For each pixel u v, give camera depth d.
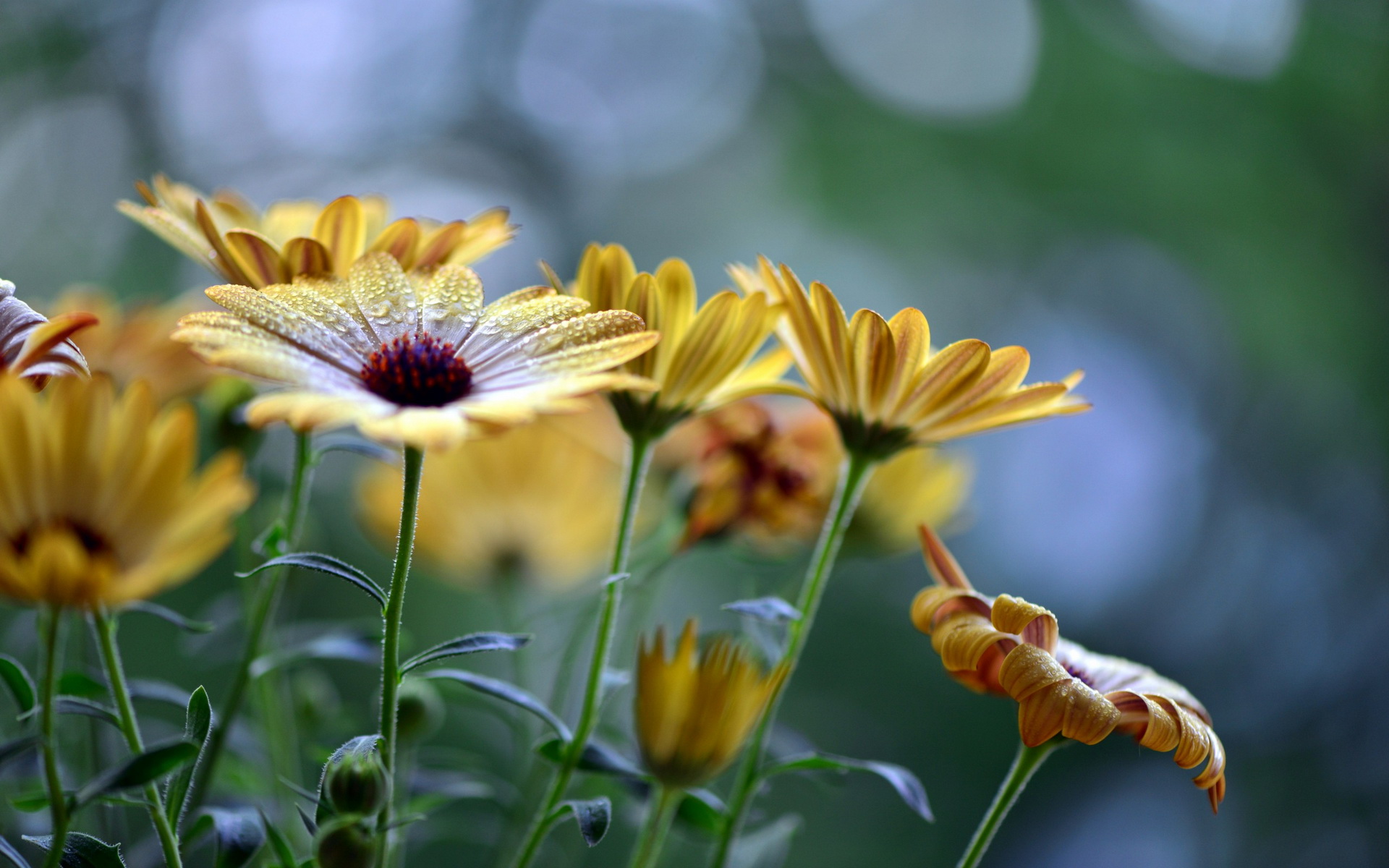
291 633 0.61
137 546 0.51
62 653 0.57
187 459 0.51
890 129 2.17
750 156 2.32
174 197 0.56
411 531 0.51
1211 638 1.92
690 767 0.54
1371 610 1.84
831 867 1.14
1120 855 1.61
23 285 1.60
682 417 0.56
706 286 2.33
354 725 0.61
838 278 2.27
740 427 0.62
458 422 0.50
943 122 2.12
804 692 1.51
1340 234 1.93
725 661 0.54
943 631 0.53
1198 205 1.97
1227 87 1.93
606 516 0.67
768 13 2.34
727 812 0.55
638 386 0.50
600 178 2.34
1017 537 1.90
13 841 0.57
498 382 0.52
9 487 0.50
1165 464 2.01
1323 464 1.94
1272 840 1.72
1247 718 1.84
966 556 1.82
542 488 0.65
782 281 0.55
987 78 2.13
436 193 2.18
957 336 2.20
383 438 0.49
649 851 0.55
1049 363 2.17
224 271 0.54
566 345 0.52
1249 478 1.99
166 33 1.88
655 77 2.38
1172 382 2.08
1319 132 1.92
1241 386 2.02
